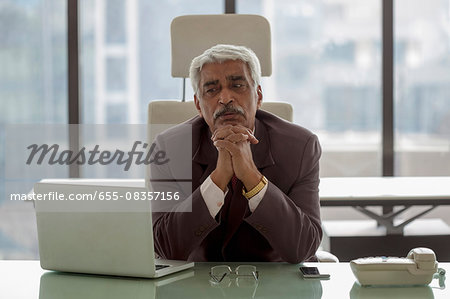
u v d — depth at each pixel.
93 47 4.41
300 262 1.99
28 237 4.29
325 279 1.72
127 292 1.61
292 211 1.99
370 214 3.71
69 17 4.34
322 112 4.38
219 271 1.76
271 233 1.97
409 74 4.36
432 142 4.37
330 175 4.39
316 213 2.17
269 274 1.78
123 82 4.42
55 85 4.40
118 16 4.39
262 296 1.57
